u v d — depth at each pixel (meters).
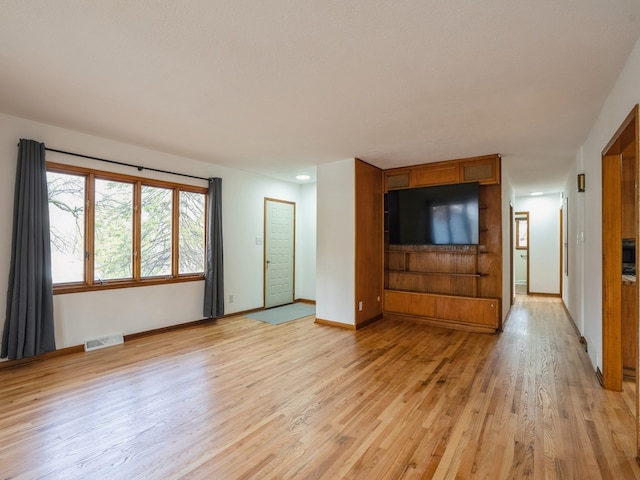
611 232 2.76
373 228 5.14
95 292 3.84
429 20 1.74
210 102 2.81
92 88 2.57
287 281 6.61
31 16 1.72
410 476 1.73
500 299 4.55
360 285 4.77
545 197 7.62
